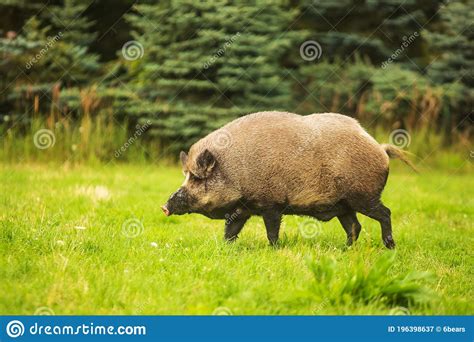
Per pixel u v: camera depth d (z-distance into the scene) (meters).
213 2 52.75
